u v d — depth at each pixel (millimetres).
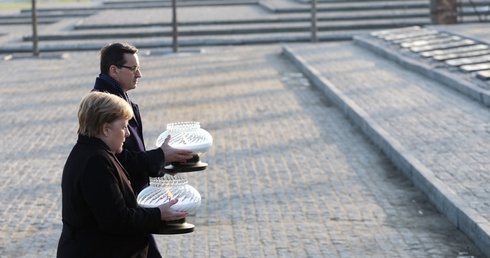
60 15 54906
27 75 30219
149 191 7430
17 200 14328
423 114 19266
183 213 7270
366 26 42625
